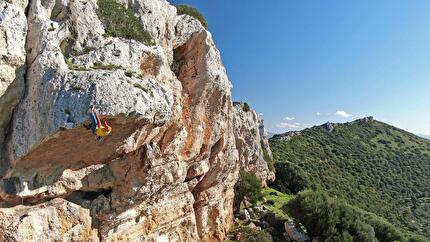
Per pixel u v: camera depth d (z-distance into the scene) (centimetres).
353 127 16388
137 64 2322
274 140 13500
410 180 11812
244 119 6706
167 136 2702
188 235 3334
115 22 2430
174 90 2775
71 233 2159
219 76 3272
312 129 15512
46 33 1950
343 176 11038
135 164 2436
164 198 2961
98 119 1703
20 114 1894
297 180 8306
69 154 2019
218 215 4262
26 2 2059
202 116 3297
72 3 2198
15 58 1884
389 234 5481
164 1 2991
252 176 5959
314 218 5150
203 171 3491
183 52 3253
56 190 2091
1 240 1852
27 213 1944
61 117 1756
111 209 2400
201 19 3838
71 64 2019
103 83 1830
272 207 6341
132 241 2638
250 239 4419
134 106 1867
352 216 5266
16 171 1906
